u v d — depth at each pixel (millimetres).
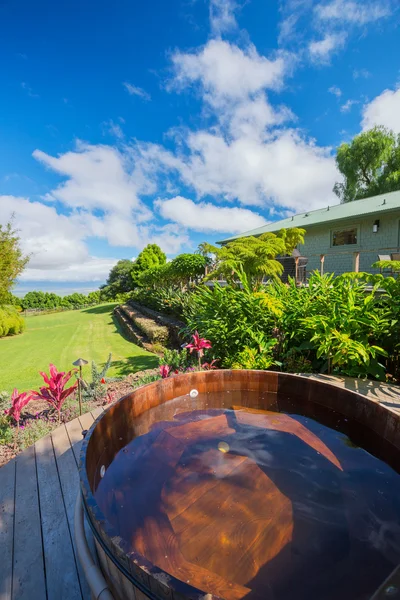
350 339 3324
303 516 902
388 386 3062
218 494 995
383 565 759
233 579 735
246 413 1645
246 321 4148
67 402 3418
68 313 21109
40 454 2174
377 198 11250
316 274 4613
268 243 6750
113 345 8547
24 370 6285
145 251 23203
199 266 10711
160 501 984
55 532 1486
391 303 3625
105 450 1293
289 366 3742
